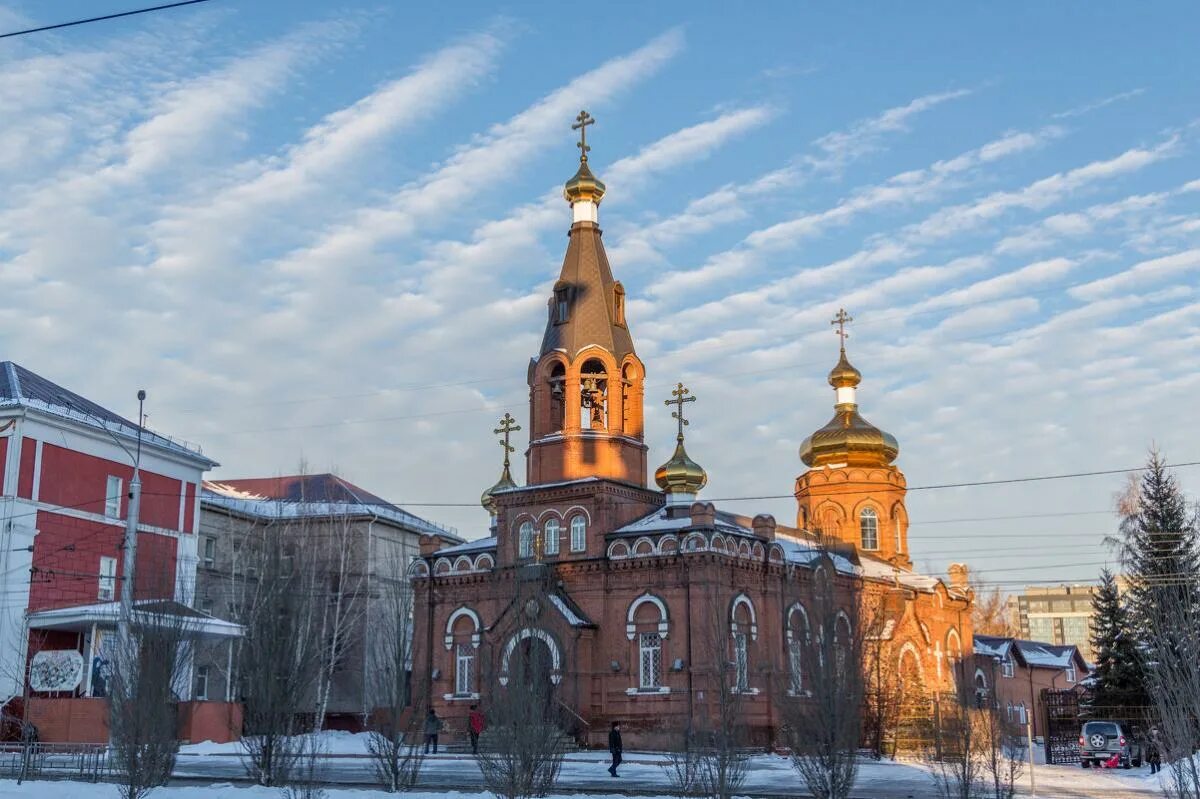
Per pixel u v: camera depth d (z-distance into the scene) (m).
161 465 74.50
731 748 31.95
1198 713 26.25
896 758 58.19
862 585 63.88
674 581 61.62
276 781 35.56
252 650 37.03
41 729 57.06
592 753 59.31
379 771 37.00
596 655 62.81
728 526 64.69
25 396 66.88
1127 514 78.00
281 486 104.69
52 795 34.31
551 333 69.69
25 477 65.00
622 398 68.75
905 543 88.00
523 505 67.12
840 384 89.94
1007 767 47.12
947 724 35.62
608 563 63.50
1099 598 79.38
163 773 33.09
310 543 74.88
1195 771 25.92
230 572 90.12
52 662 58.06
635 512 67.31
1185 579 39.12
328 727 87.31
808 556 69.56
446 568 68.81
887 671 60.31
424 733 55.84
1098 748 59.81
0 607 62.53
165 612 35.81
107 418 72.44
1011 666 98.81
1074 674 110.12
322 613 71.31
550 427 68.69
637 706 61.06
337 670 88.50
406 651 37.56
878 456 87.88
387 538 97.19
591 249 70.69
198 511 77.44
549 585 59.91
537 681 34.91
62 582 66.25
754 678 62.12
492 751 32.91
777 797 35.94
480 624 66.62
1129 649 75.81
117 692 33.78
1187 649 27.12
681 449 67.50
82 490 68.44
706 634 45.22
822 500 87.56
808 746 31.19
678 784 39.25
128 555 45.03
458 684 67.00
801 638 34.41
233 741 62.88
